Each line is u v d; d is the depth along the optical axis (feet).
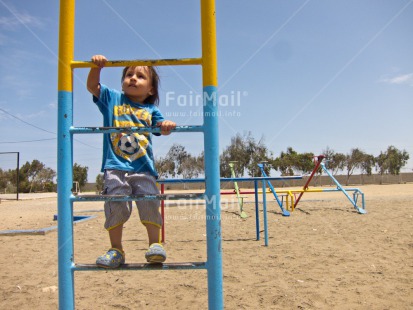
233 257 16.34
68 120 7.76
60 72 7.84
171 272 13.97
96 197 7.59
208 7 7.81
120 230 8.32
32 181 141.90
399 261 15.10
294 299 10.67
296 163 136.46
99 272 14.02
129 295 11.28
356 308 9.93
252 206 43.16
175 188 104.32
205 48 7.76
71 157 7.77
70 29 7.98
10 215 38.06
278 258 16.02
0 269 14.61
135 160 8.83
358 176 147.23
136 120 9.16
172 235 23.31
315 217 31.24
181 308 10.18
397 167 162.09
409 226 24.40
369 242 19.33
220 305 7.38
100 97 9.10
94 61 7.87
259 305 10.25
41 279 13.16
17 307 10.39
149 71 9.82
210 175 7.51
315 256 16.28
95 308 10.25
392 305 10.11
